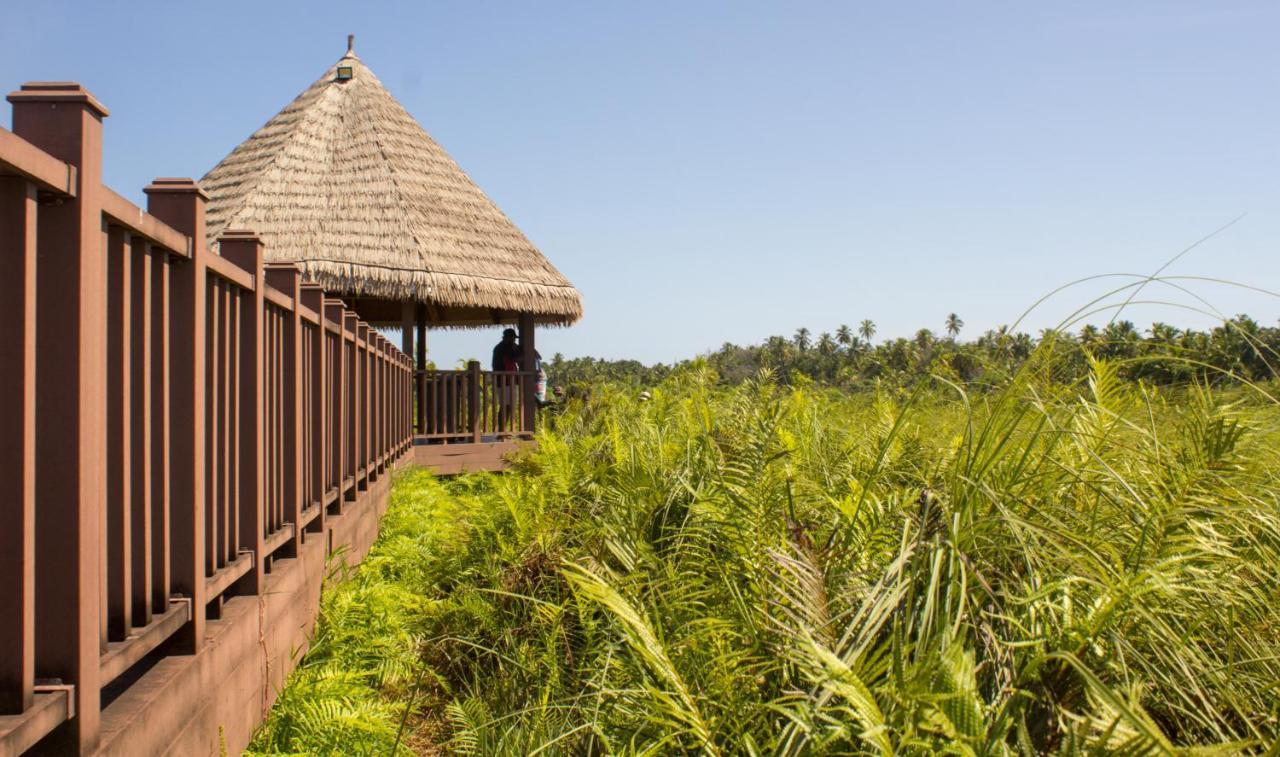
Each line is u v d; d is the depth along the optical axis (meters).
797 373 9.85
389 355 9.84
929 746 2.00
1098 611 2.35
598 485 5.95
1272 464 3.50
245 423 3.98
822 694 2.51
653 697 2.92
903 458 4.41
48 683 2.17
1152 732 1.74
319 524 5.54
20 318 2.04
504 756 3.36
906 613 2.58
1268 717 2.43
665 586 3.83
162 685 2.71
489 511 6.68
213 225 14.02
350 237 13.73
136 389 2.79
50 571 2.19
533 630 4.56
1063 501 3.25
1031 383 3.29
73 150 2.25
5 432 2.03
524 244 16.09
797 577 2.84
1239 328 2.99
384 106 16.50
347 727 3.75
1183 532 2.82
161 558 2.91
